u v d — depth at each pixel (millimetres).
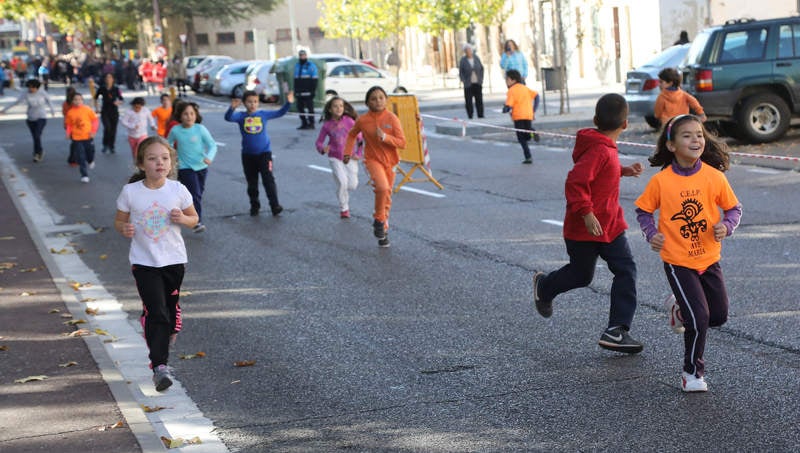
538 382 8266
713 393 7727
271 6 106062
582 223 8797
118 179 25422
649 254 13039
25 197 22578
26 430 7492
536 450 6828
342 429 7457
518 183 20625
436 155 27156
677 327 8023
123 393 8273
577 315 10305
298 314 11055
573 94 44781
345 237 15773
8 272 13930
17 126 45938
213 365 9305
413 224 16547
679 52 28344
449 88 59281
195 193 16938
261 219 18078
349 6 60875
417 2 55938
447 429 7328
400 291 11852
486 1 54219
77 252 15703
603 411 7492
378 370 8859
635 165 8766
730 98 24453
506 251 13820
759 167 20438
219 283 12938
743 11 44281
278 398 8258
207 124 42250
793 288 10727
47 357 9508
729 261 12250
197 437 7367
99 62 98625
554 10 40594
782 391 7664
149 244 8461
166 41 111938
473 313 10648
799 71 24297
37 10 104750
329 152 17609
